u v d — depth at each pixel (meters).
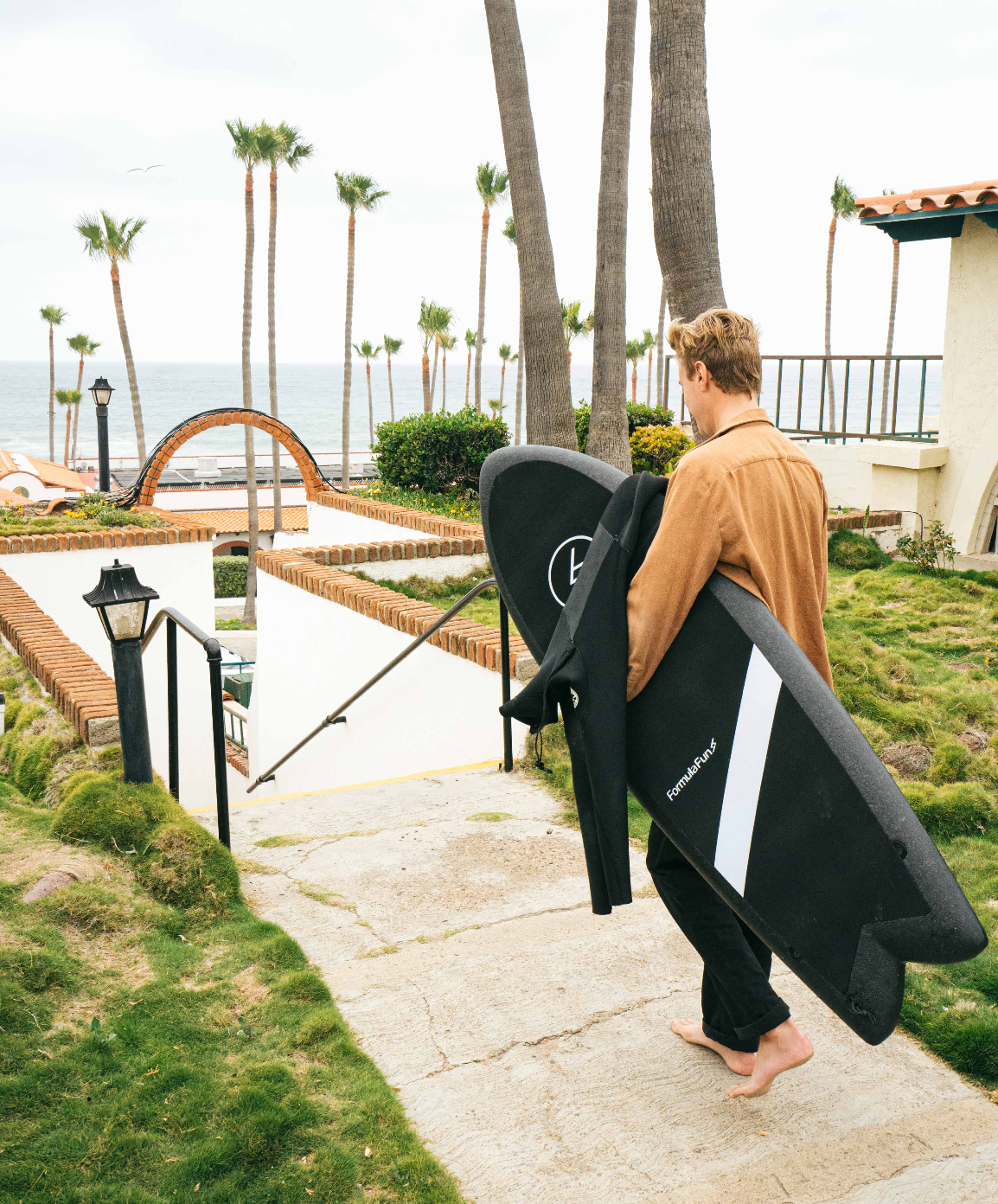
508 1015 2.89
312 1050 2.68
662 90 5.62
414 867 4.02
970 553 9.06
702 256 5.72
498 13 9.73
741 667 1.97
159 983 2.98
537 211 10.08
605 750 2.09
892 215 8.84
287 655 9.69
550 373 10.35
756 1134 2.36
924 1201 2.12
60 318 76.81
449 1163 2.28
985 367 8.80
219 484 64.06
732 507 1.99
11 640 7.30
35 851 3.71
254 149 33.75
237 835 4.58
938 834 3.86
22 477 32.88
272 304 38.28
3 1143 2.26
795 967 1.91
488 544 3.12
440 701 6.70
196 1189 2.15
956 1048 2.65
